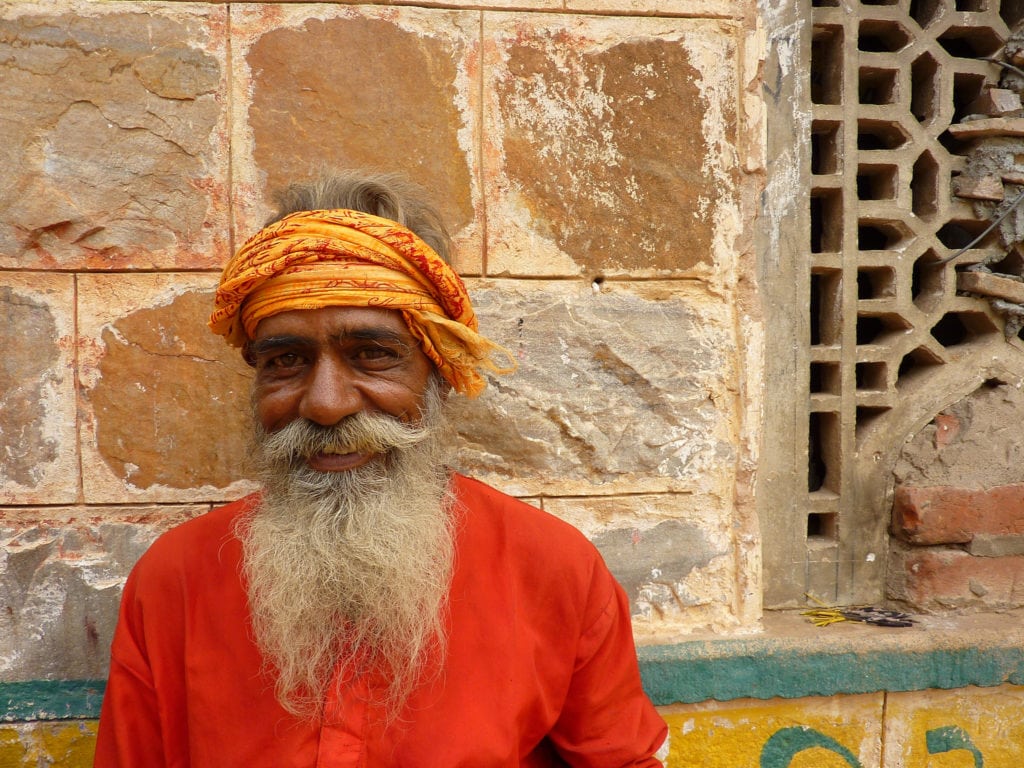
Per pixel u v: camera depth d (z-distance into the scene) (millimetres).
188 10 1448
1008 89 1814
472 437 1557
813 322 1917
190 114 1460
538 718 1194
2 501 1468
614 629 1268
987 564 1808
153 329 1483
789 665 1603
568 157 1539
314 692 1144
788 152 1744
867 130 1840
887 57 1771
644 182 1560
